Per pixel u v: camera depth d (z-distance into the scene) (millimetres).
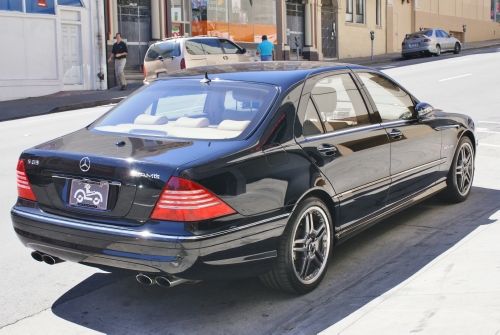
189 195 3727
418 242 5477
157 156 3928
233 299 4469
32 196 4309
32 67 20781
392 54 38656
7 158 9977
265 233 4039
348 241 5641
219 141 4168
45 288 4766
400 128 5516
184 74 5250
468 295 3938
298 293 4418
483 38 53156
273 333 3926
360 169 4906
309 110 4668
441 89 16703
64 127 13516
